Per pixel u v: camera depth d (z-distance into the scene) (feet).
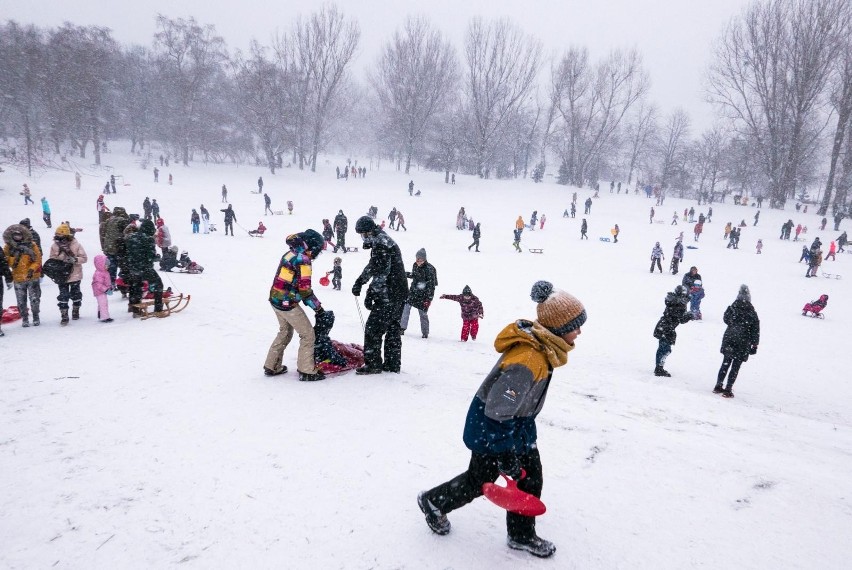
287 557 8.12
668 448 12.70
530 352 7.11
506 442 7.09
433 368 19.74
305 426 13.23
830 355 37.68
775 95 168.96
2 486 10.26
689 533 8.93
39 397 15.40
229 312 31.48
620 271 73.00
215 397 15.39
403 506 9.53
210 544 8.46
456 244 91.40
